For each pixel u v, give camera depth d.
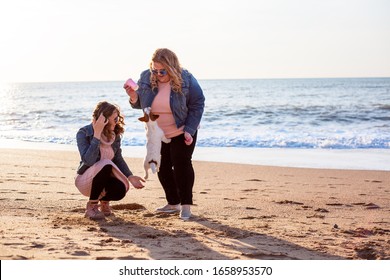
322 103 39.91
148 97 6.09
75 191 7.87
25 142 17.84
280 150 15.27
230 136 19.02
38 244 4.61
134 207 6.75
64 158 12.66
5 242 4.62
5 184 8.38
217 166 11.76
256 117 28.95
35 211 6.26
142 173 10.50
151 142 6.05
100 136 5.82
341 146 15.91
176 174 6.15
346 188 9.02
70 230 5.26
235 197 7.88
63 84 131.75
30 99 56.25
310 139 17.53
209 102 43.72
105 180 5.82
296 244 5.05
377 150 15.06
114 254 4.41
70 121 27.59
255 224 5.90
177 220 5.99
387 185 9.38
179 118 6.05
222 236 5.25
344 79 106.25
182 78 6.04
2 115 31.95
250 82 101.38
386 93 52.59
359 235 5.52
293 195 8.19
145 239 5.02
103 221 5.76
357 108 33.84
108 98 57.16
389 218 6.55
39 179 9.10
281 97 49.94
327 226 5.95
